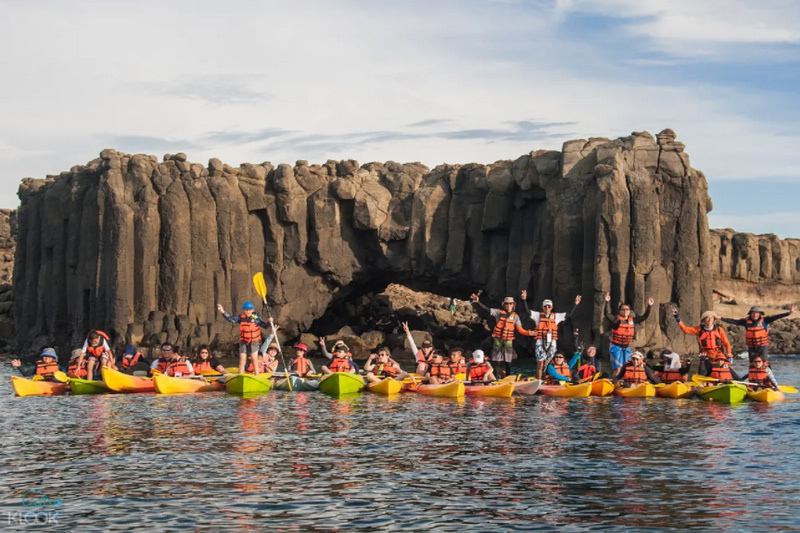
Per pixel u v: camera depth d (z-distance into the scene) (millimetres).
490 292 62031
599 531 15727
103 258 61781
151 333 60156
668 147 56281
